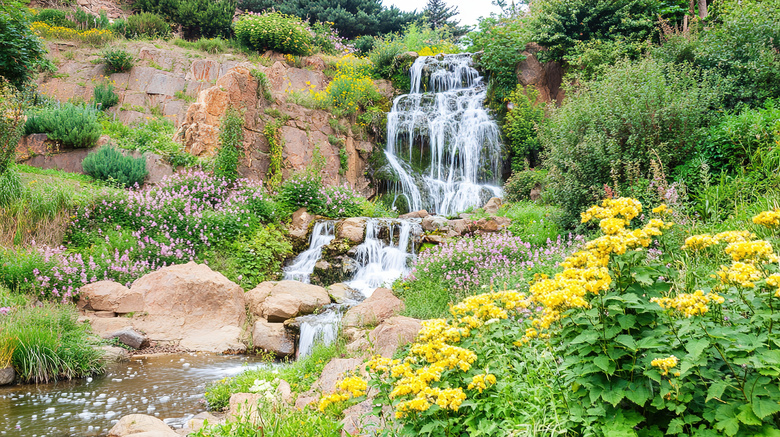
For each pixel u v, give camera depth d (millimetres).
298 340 8742
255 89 15945
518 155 18453
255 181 15078
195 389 6387
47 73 18828
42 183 11672
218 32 27500
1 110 11336
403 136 19500
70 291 8852
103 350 7410
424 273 10109
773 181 7586
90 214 11383
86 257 10047
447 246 10906
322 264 12312
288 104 17172
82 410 5555
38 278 8758
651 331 2701
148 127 17422
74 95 18859
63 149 14656
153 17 24375
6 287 8469
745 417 2309
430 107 20391
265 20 23109
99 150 14195
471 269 9617
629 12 17812
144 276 9602
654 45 15344
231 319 9367
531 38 19625
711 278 3561
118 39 21953
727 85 10805
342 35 33312
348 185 17531
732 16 12477
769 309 2512
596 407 2725
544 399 3064
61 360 6824
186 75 20625
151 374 7047
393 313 8188
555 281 3078
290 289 10289
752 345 2445
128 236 10984
